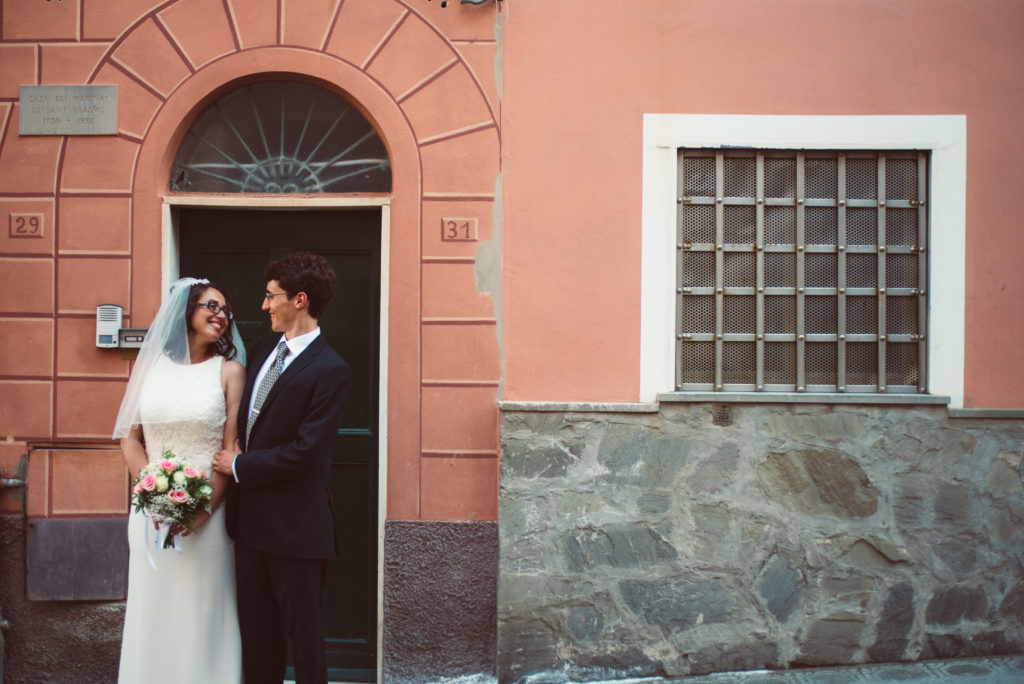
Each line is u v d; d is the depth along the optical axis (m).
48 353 3.71
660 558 3.64
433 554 3.72
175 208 3.84
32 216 3.73
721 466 3.67
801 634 3.65
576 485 3.64
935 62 3.77
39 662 3.69
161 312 2.93
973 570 3.69
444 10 3.78
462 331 3.75
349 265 3.93
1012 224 3.78
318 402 2.88
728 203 3.81
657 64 3.78
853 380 3.81
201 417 2.86
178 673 2.85
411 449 3.74
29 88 3.75
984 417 3.71
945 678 3.48
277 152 3.90
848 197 3.83
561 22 3.78
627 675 3.62
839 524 3.67
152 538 2.83
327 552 2.90
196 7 3.75
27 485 3.70
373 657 3.86
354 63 3.77
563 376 3.74
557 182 3.76
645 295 3.75
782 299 3.82
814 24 3.77
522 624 3.61
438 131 3.77
